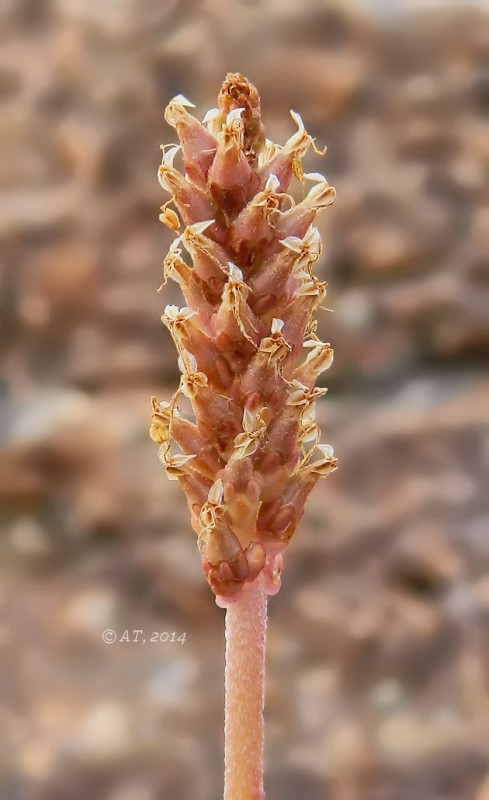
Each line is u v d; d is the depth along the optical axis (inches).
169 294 12.8
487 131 13.7
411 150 13.7
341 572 9.7
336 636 9.1
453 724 8.2
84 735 8.2
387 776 7.7
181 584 9.8
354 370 12.0
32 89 14.7
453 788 7.6
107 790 7.7
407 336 12.2
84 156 13.9
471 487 10.3
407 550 9.7
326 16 14.6
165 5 14.9
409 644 9.0
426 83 14.2
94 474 11.1
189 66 14.4
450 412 11.2
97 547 10.6
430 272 12.6
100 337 12.7
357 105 14.1
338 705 8.5
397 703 8.5
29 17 15.4
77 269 13.0
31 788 7.8
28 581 10.1
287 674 8.9
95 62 14.7
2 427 11.5
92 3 15.1
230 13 14.7
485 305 12.2
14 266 13.2
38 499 11.1
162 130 14.1
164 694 8.7
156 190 13.5
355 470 10.6
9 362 12.7
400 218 13.0
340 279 12.6
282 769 7.8
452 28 14.6
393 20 14.6
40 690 8.8
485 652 8.7
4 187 14.0
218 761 8.0
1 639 9.3
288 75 14.1
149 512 10.7
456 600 9.3
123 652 9.2
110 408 11.7
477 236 12.8
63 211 13.6
